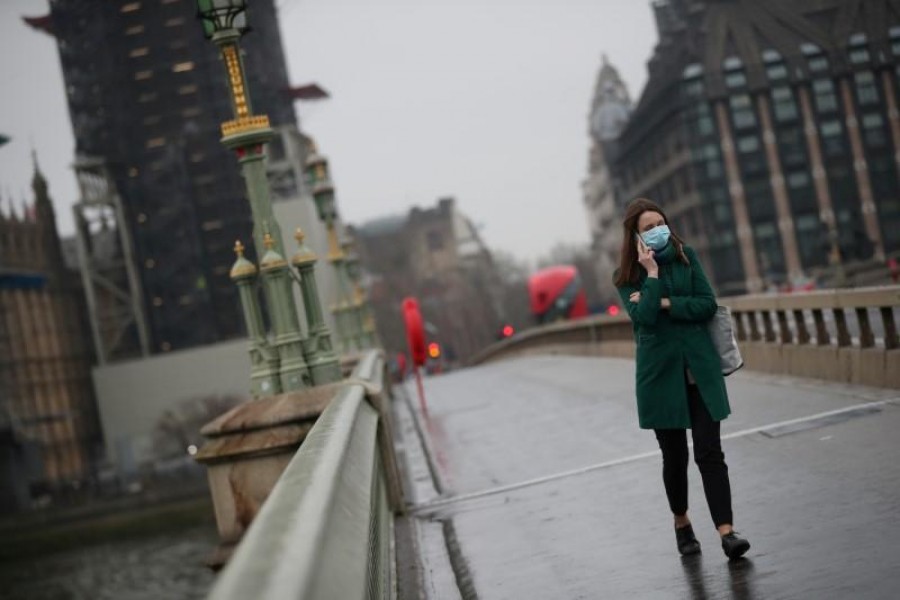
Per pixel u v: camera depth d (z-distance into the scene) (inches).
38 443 4480.8
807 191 4143.7
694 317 293.3
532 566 331.0
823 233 3961.6
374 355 910.4
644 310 292.4
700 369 293.9
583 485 455.5
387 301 7711.6
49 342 5241.1
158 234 4911.4
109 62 4867.1
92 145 4916.3
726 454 450.0
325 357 466.6
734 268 4407.0
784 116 4190.5
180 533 3777.1
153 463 4488.2
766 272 4347.9
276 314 463.2
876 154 3806.6
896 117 3767.2
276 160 5032.0
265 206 467.5
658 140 4926.2
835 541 286.5
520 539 374.3
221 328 4901.6
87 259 4965.6
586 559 325.7
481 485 514.6
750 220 4345.5
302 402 412.2
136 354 4958.2
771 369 719.1
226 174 4909.0
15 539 3762.3
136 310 4911.4
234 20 461.7
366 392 428.8
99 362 4968.0
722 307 298.4
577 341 1595.7
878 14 3659.0
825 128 4062.5
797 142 4178.2
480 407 980.6
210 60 4869.6
